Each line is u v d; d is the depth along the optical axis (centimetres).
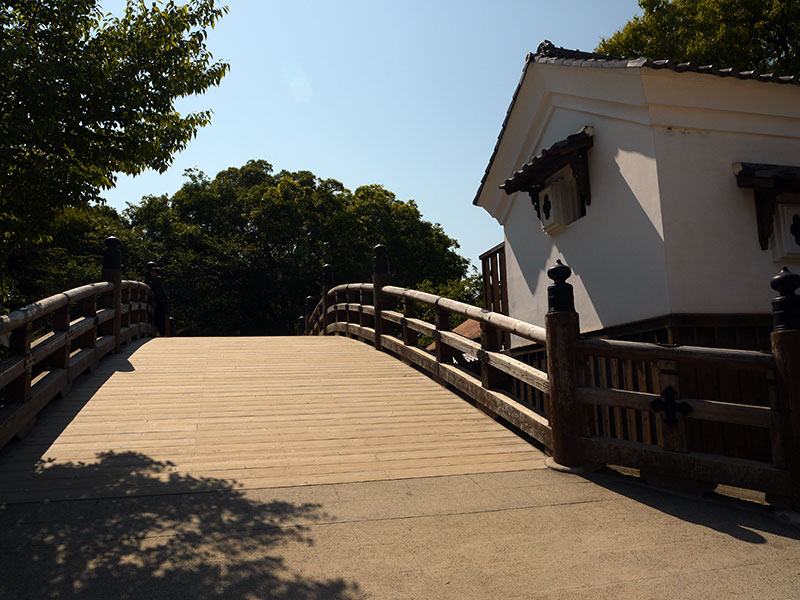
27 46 443
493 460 493
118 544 317
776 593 271
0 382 475
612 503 395
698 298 546
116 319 933
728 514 375
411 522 358
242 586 275
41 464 451
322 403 662
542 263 788
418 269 3666
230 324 3080
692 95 566
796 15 1394
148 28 518
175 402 643
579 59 651
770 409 378
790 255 566
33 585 271
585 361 477
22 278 1169
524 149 820
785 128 598
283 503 385
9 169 505
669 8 1666
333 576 287
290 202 3347
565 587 279
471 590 276
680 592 273
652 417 546
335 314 1445
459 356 843
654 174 560
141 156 523
